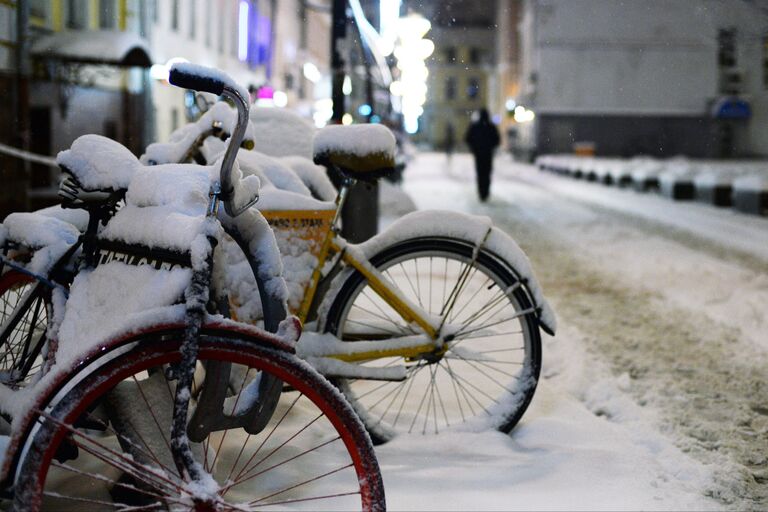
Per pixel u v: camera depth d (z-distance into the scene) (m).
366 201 7.87
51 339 3.23
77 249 3.39
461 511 3.29
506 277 4.14
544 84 52.91
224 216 2.96
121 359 2.59
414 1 20.50
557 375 5.93
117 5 20.52
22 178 14.60
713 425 4.93
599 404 5.23
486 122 22.08
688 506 3.48
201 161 4.50
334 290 4.00
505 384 4.97
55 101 16.88
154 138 22.25
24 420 2.57
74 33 16.44
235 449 3.73
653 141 52.47
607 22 52.34
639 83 52.41
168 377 2.67
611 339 7.01
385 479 3.59
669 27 51.94
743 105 50.59
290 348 2.67
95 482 3.31
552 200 22.61
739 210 18.67
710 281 9.80
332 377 3.95
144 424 3.01
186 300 2.64
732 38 13.40
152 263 2.85
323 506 3.26
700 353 6.61
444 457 3.91
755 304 8.41
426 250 4.08
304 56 47.94
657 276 10.20
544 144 53.22
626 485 3.63
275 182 4.44
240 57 35.66
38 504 2.53
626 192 25.98
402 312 4.04
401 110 28.69
